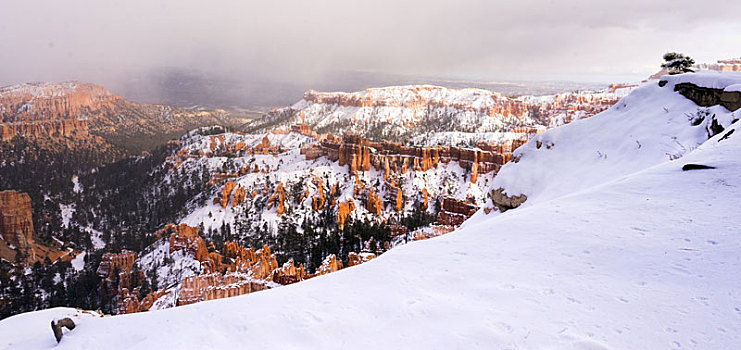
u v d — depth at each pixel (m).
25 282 120.62
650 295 12.27
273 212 162.12
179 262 110.75
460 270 15.73
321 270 69.75
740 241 14.07
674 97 45.50
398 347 11.37
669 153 36.12
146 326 14.37
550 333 11.05
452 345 11.03
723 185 19.17
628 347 10.12
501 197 47.25
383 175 196.62
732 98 36.41
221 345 12.31
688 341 10.09
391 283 15.25
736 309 10.98
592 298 12.56
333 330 12.51
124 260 111.19
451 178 191.00
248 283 62.91
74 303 102.38
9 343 16.42
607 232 16.98
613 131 45.81
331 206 163.88
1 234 143.25
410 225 135.25
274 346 12.04
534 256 16.03
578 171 42.31
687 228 15.97
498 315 12.25
